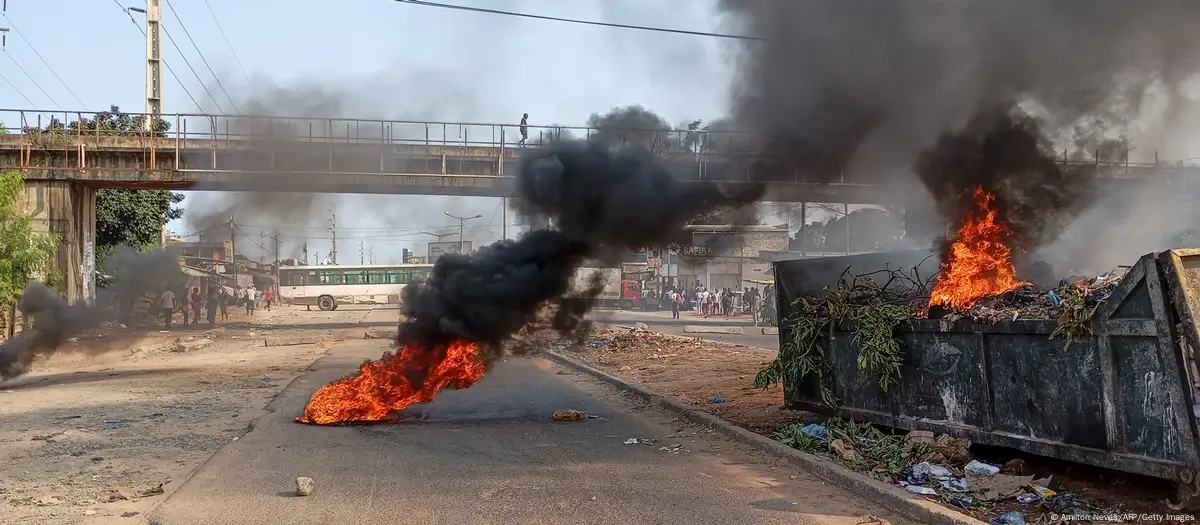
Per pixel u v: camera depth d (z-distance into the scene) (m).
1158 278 4.74
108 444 8.12
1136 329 4.87
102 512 5.54
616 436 8.51
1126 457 4.94
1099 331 5.11
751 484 6.25
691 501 5.76
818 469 6.45
